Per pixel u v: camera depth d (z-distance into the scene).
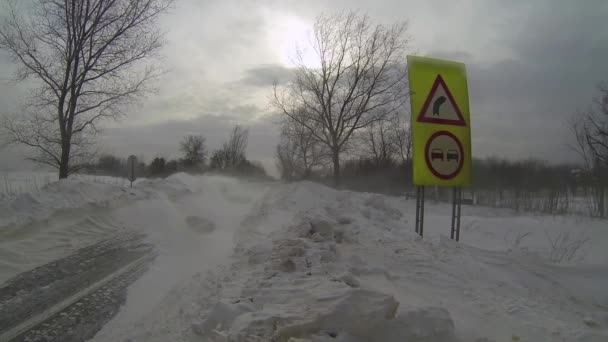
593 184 18.84
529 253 7.18
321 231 6.51
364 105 30.05
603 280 6.18
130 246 7.67
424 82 6.89
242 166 53.12
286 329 3.06
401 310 3.27
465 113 7.08
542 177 25.94
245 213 11.59
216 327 3.54
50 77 16.44
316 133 30.81
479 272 5.26
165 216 10.67
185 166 53.47
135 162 18.31
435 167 6.89
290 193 13.27
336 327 3.07
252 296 4.11
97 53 16.98
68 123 16.88
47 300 4.70
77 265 6.21
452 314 3.93
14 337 3.73
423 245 6.30
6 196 9.23
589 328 3.93
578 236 10.80
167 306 4.46
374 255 5.56
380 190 37.19
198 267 6.21
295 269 4.94
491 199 25.61
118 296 4.87
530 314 4.07
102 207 9.91
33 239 7.16
